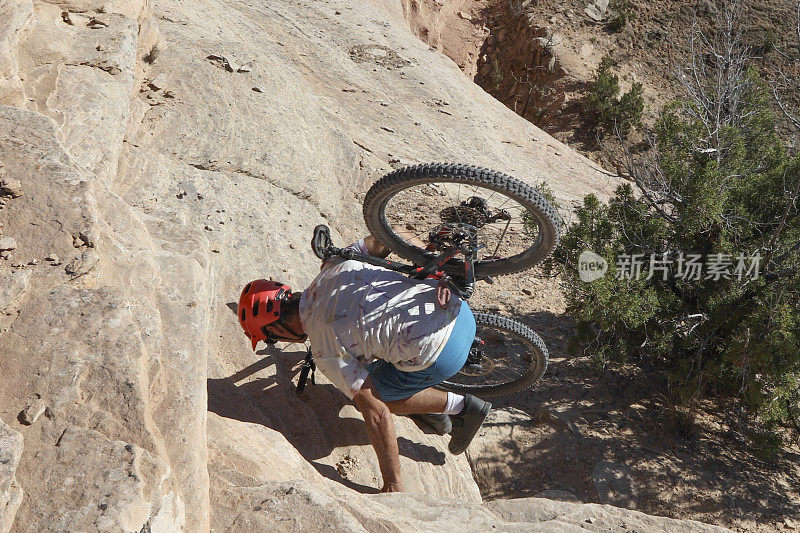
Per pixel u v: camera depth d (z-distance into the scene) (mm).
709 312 6543
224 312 4859
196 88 7699
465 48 24312
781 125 10602
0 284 2691
